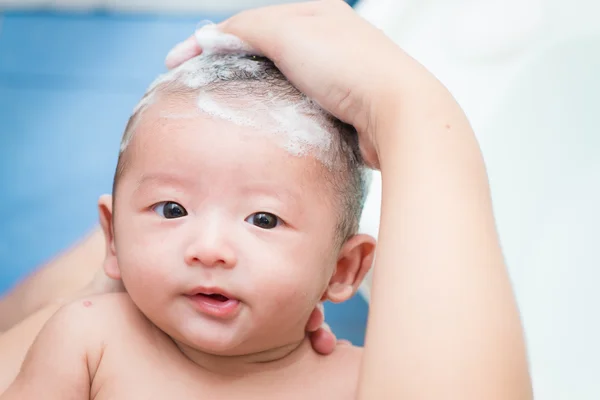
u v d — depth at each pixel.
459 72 1.24
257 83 0.77
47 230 1.64
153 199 0.72
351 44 0.70
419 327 0.49
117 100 1.87
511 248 1.21
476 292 0.50
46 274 1.22
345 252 0.80
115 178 0.79
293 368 0.79
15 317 1.15
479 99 1.21
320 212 0.74
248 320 0.70
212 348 0.71
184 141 0.72
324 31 0.73
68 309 0.78
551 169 1.25
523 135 1.22
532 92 1.22
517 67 1.22
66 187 1.71
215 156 0.71
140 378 0.75
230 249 0.69
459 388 0.47
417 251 0.52
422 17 1.29
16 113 1.84
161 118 0.75
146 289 0.71
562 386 1.18
